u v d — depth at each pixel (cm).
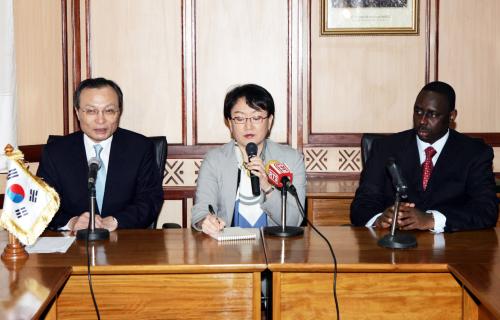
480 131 402
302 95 402
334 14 398
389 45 400
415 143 283
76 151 288
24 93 350
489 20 397
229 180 270
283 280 198
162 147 316
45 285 174
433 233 245
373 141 330
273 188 256
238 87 266
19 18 345
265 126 265
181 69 397
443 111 269
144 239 233
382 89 402
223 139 402
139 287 197
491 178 273
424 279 198
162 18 395
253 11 397
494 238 236
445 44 398
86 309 197
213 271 196
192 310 198
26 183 205
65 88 381
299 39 398
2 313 151
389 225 250
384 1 396
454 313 198
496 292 165
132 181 289
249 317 199
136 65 396
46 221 206
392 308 198
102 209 286
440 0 397
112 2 392
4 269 191
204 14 396
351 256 205
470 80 400
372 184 286
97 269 194
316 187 374
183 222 403
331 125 405
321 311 198
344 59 401
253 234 234
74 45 390
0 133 320
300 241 228
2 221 200
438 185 275
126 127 399
